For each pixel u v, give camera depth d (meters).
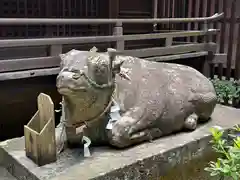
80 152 2.33
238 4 5.80
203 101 2.81
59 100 3.75
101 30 5.65
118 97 2.39
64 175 2.01
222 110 3.42
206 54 5.09
